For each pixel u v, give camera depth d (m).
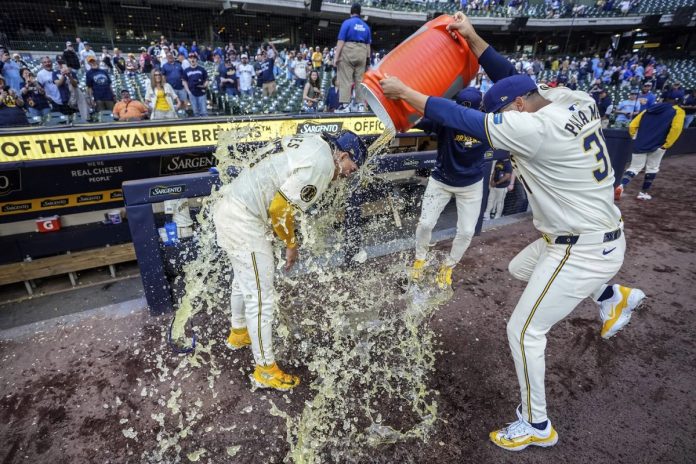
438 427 2.00
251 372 2.31
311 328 2.69
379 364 2.40
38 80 5.70
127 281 4.19
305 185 1.76
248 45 11.77
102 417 2.01
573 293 1.69
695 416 2.09
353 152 1.89
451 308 3.01
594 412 2.10
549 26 22.64
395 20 20.17
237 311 2.36
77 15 8.75
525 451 1.88
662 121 5.42
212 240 3.08
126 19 9.32
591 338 2.69
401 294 3.14
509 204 5.10
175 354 2.45
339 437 1.92
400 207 4.56
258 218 1.93
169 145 3.42
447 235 4.31
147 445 1.87
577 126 1.50
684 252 4.05
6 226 3.83
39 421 1.98
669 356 2.54
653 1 24.08
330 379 2.27
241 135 3.66
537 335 1.77
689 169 7.95
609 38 26.09
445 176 2.93
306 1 16.12
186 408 2.06
